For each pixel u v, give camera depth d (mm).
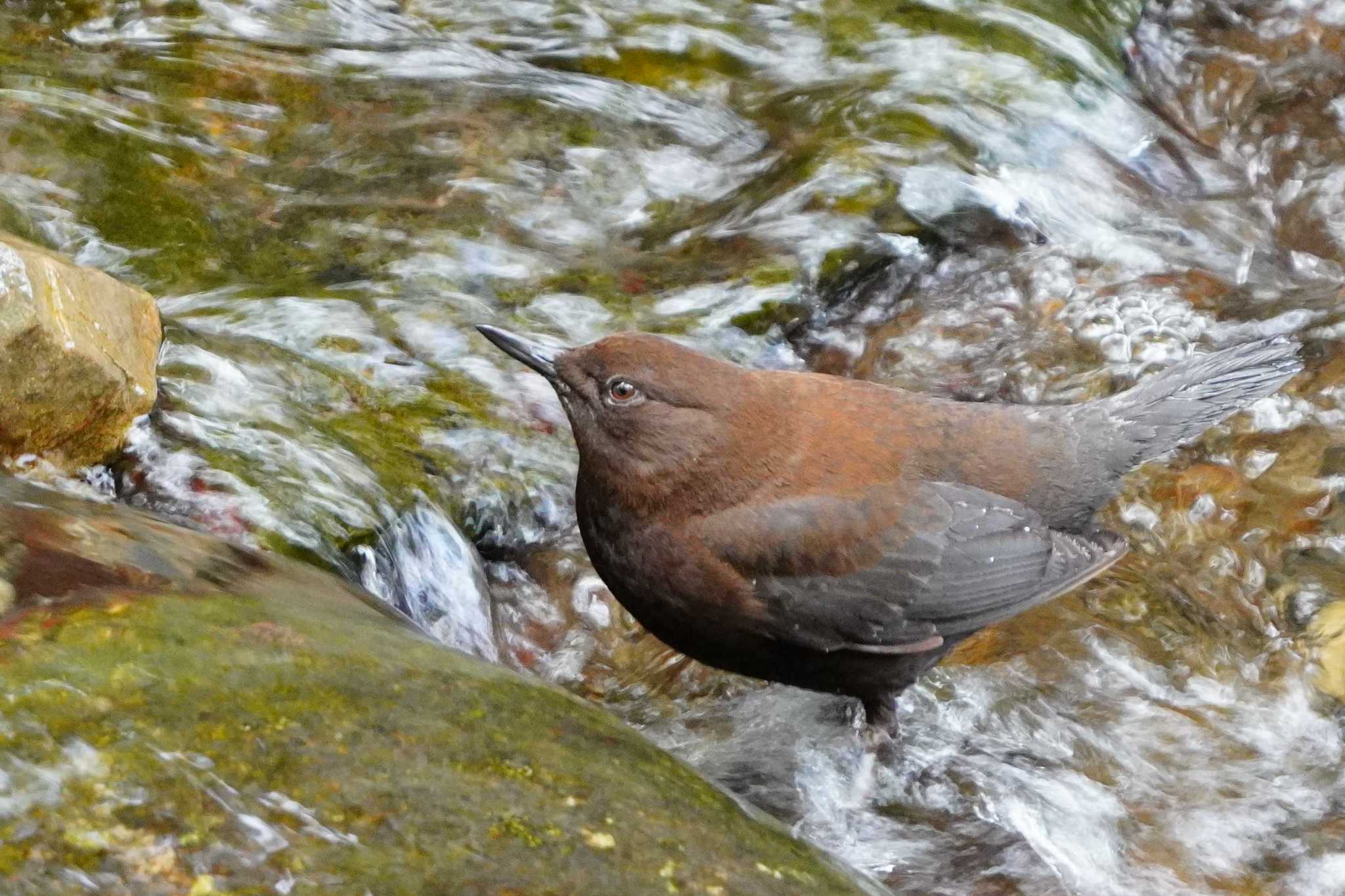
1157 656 10094
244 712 5441
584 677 9805
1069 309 13539
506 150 14141
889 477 9250
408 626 7141
